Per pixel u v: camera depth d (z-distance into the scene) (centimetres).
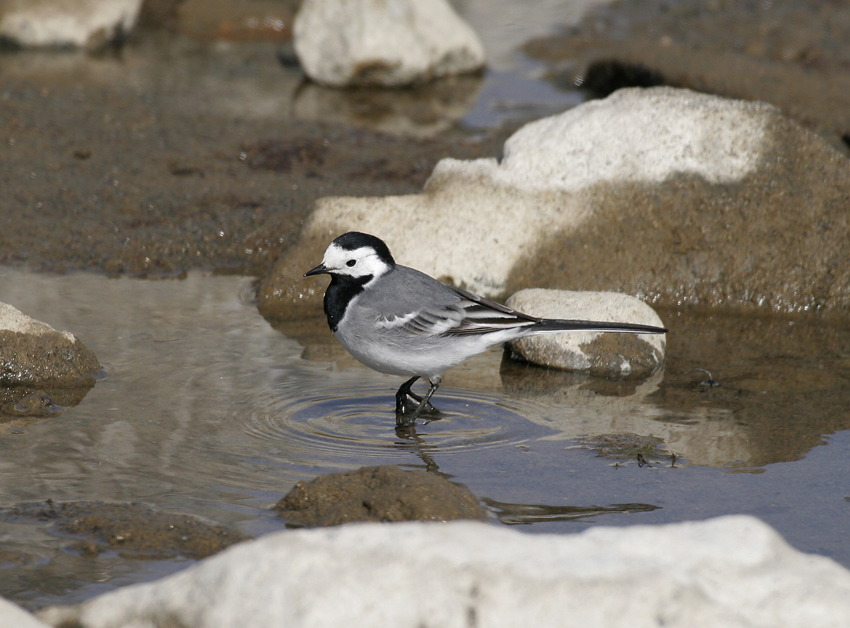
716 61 2347
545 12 3180
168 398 1095
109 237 1583
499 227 1468
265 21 2953
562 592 523
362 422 1058
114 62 2558
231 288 1470
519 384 1184
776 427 1047
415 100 2395
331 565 551
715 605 512
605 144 1488
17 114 2042
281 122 2147
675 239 1445
